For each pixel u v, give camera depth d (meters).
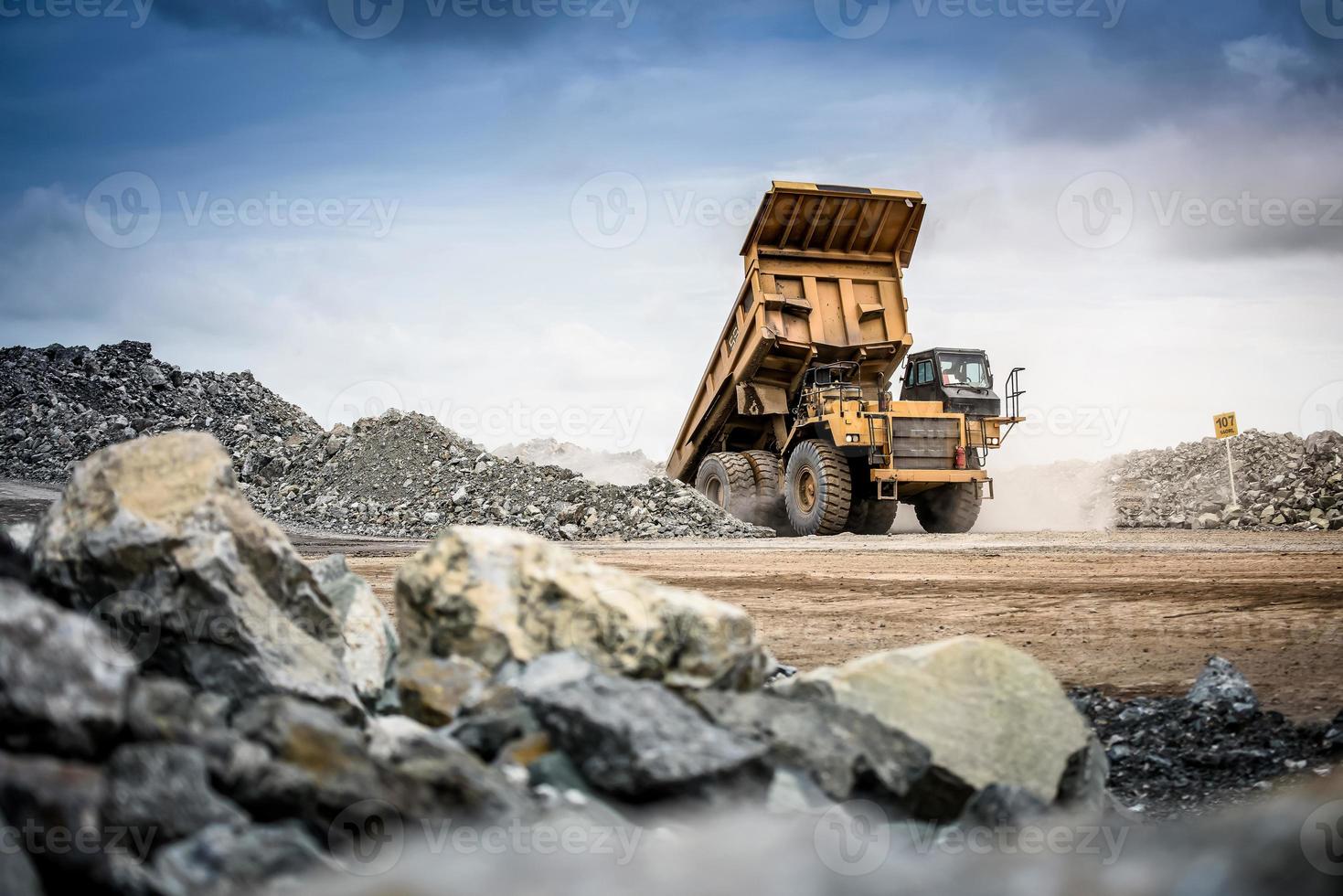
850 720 4.10
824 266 20.05
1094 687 6.70
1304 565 11.17
